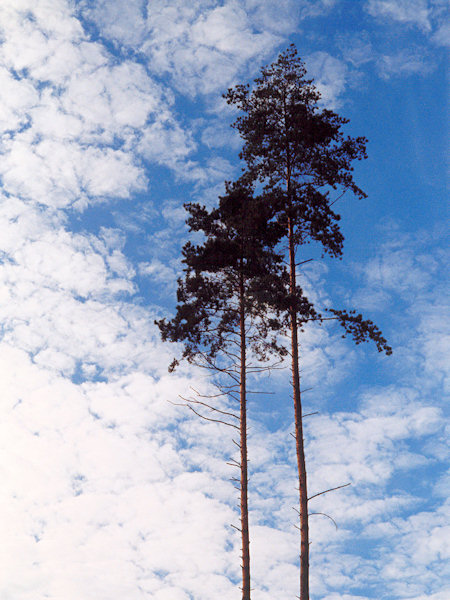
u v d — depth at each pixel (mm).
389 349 20500
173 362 21766
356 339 20750
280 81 22891
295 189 22578
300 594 18688
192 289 21969
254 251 21703
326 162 22172
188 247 22469
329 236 21516
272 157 22625
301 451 20094
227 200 22609
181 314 21734
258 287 21141
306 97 22844
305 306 20891
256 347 21656
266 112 22797
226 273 22375
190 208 22719
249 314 21812
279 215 22156
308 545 19156
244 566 19344
